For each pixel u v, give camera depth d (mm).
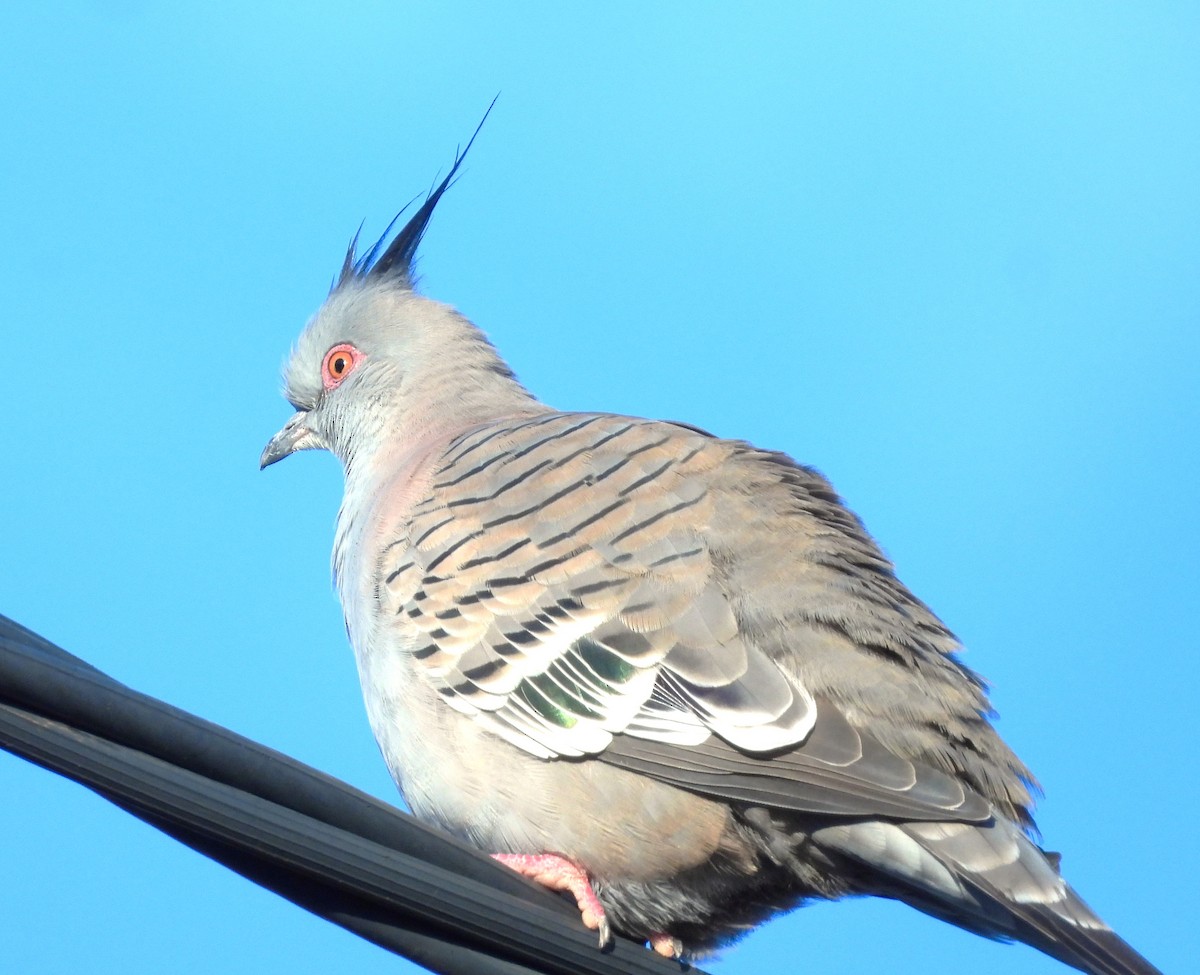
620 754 10961
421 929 8906
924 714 10742
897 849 10289
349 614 12922
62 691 7508
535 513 11844
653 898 11547
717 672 10836
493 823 11469
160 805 7844
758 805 10641
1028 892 9836
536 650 11383
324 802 8312
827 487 12250
